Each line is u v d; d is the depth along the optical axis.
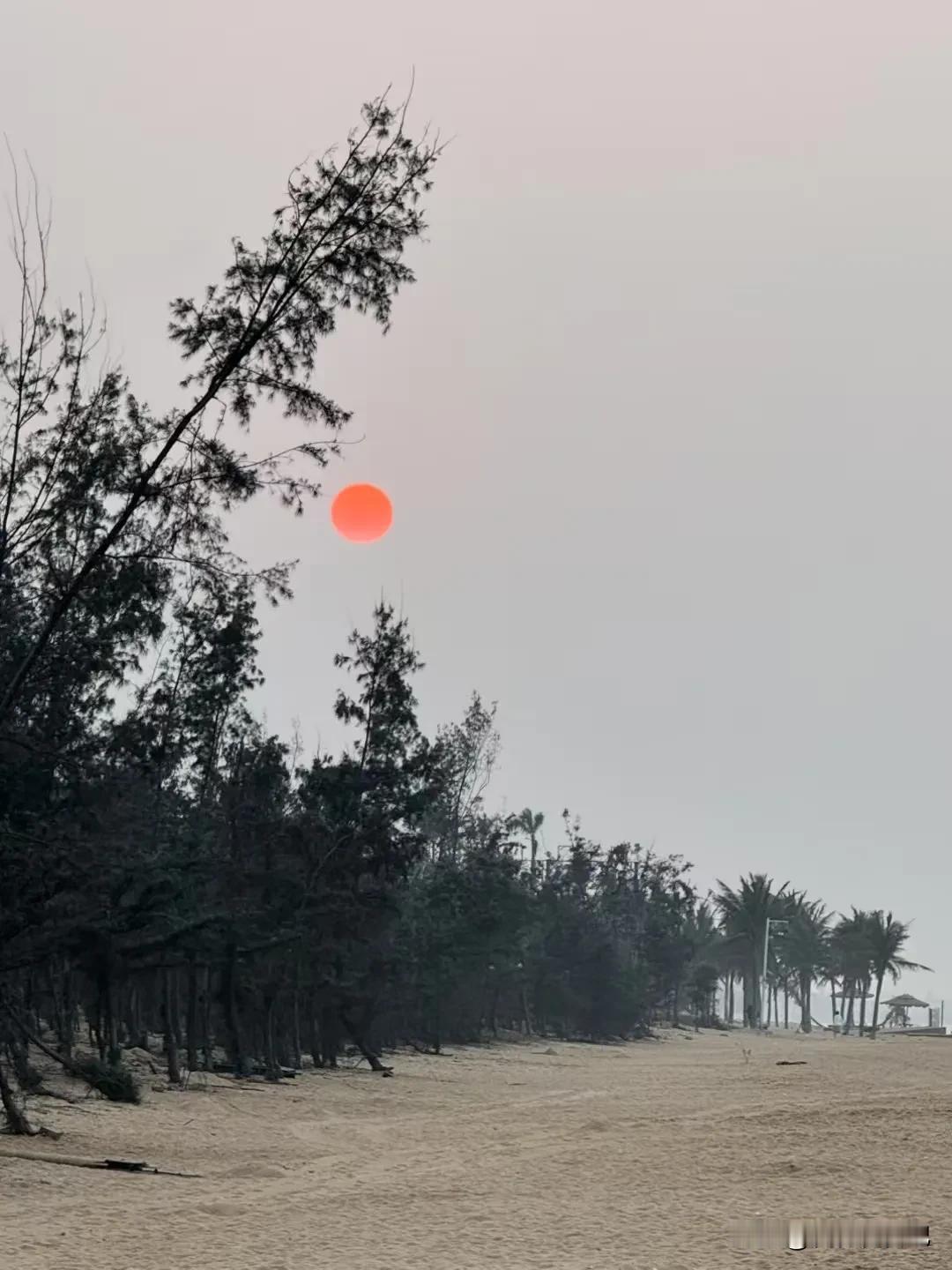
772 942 161.12
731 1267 15.25
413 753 53.56
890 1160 24.73
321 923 49.72
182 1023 53.66
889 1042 114.12
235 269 24.08
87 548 25.64
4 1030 29.44
